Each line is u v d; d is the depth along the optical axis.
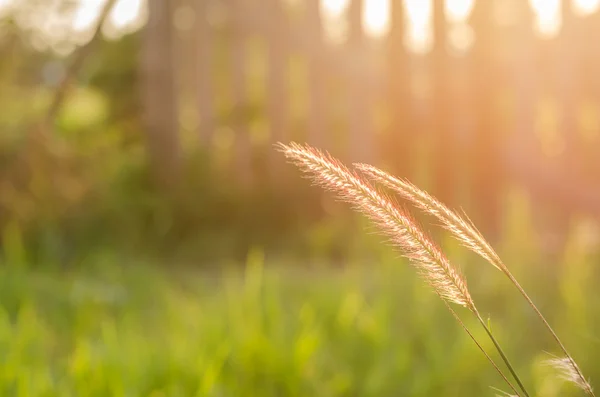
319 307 3.70
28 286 4.12
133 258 5.21
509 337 3.34
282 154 6.25
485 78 5.98
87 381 2.70
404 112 6.11
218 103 6.54
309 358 3.00
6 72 6.80
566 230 5.82
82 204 5.88
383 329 3.24
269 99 6.31
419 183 6.15
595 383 2.79
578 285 3.80
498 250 4.75
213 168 6.39
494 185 6.04
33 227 5.55
